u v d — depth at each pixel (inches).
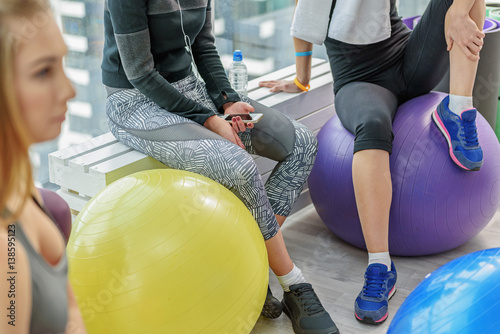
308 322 68.7
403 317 48.6
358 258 85.7
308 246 89.3
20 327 26.7
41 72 25.6
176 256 54.6
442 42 79.4
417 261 84.0
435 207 76.8
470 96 75.8
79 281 55.0
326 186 82.0
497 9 118.3
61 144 84.0
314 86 99.0
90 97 85.4
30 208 29.8
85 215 59.2
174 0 72.9
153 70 72.2
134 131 74.6
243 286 57.8
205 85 81.6
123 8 68.6
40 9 25.1
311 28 86.9
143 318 54.0
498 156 81.2
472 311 44.5
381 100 79.2
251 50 109.4
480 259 49.1
